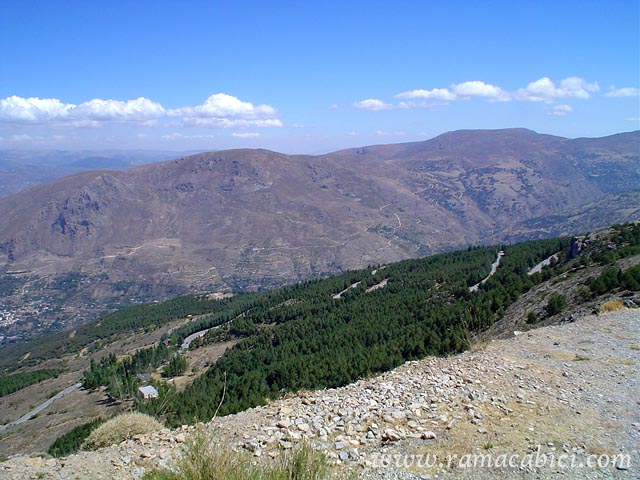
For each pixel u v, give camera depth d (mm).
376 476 7891
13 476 8945
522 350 15414
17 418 64938
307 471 7219
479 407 10523
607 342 15555
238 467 6961
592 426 9305
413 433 9500
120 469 9164
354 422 10344
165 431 11602
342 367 31172
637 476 7406
